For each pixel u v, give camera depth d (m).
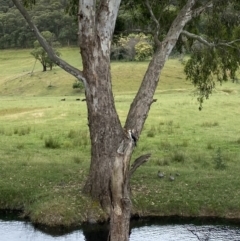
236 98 51.66
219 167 20.92
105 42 15.37
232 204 16.55
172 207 16.42
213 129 32.72
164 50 15.79
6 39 152.88
